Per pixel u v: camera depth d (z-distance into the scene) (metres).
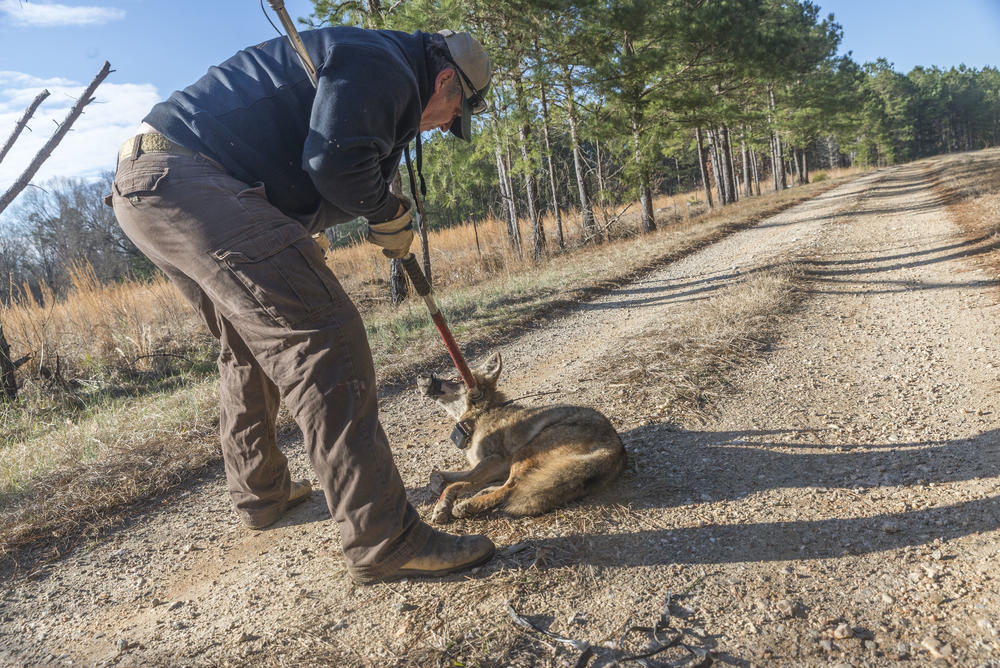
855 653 1.92
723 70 17.06
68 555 3.10
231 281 2.14
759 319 6.03
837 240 11.41
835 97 32.19
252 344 2.27
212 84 2.29
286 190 2.33
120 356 7.90
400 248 2.69
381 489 2.31
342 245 17.30
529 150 14.81
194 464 4.04
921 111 87.94
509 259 14.20
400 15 9.04
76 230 27.64
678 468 3.27
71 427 5.06
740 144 35.25
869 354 5.00
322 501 3.38
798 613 2.12
